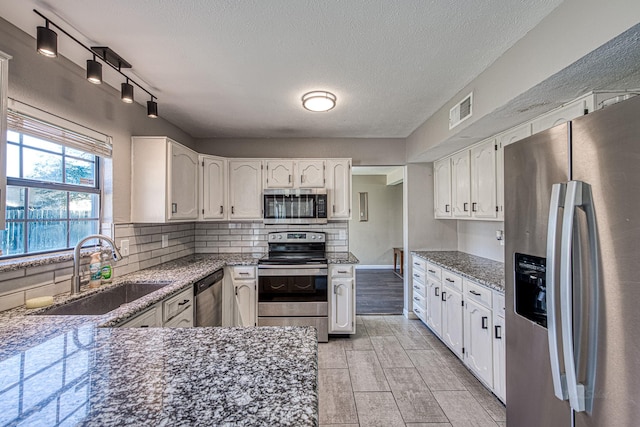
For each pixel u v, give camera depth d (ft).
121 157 7.58
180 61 6.18
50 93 5.55
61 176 6.18
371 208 23.71
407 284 12.45
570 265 3.40
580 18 4.23
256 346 3.34
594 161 3.33
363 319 12.33
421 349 9.51
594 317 3.27
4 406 2.23
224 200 10.97
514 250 4.76
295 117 9.66
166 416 2.12
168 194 8.05
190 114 9.34
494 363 6.66
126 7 4.55
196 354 3.13
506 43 5.60
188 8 4.60
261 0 4.44
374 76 6.88
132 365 2.89
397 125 10.58
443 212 11.31
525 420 4.58
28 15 4.66
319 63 6.30
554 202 3.66
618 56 4.20
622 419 3.03
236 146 12.09
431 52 5.89
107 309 6.43
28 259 5.37
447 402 6.80
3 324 4.18
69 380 2.62
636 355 2.92
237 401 2.30
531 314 4.55
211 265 9.32
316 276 10.19
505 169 4.99
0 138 3.61
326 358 8.94
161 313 6.02
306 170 11.27
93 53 5.70
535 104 5.96
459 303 8.25
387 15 4.79
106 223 7.18
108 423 2.04
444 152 10.46
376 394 7.12
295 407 2.23
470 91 7.19
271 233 11.92
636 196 2.93
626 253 3.01
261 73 6.72
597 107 5.25
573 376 3.37
